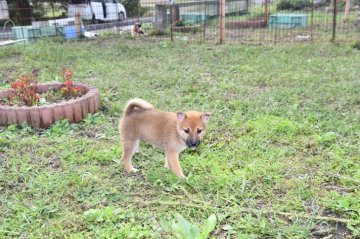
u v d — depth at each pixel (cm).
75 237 103
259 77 250
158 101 206
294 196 120
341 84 227
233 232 104
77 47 362
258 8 667
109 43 393
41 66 291
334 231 105
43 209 114
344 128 166
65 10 629
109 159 146
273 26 517
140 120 136
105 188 127
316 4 670
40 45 363
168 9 507
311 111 187
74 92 204
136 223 108
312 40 384
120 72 271
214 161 143
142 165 144
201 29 483
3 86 237
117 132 172
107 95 218
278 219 109
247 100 205
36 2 588
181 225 83
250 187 126
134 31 441
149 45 374
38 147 158
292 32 453
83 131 176
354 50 327
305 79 242
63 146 157
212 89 228
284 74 256
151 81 245
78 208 116
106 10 623
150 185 130
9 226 107
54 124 179
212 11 593
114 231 105
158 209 115
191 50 344
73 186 128
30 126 177
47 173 136
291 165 140
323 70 265
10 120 177
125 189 127
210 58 312
